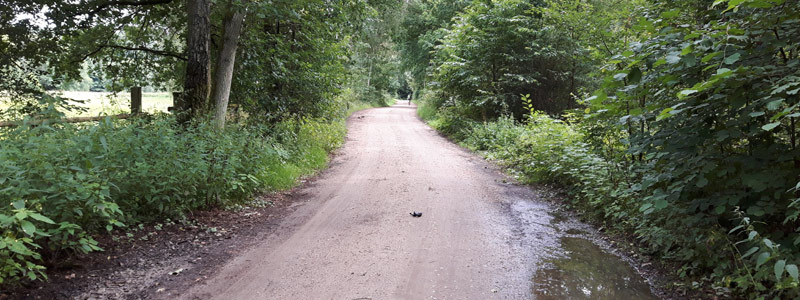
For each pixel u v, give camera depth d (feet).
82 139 14.93
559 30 53.16
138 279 13.12
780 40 11.53
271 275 13.60
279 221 20.11
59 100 16.84
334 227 18.98
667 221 14.94
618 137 20.03
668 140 13.91
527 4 57.00
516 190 27.07
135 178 16.96
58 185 12.87
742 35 11.72
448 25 84.12
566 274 13.74
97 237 15.39
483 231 18.37
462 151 47.34
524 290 12.54
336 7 37.22
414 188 27.17
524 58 57.26
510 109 60.64
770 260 11.11
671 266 13.89
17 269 11.60
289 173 29.12
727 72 10.21
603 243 16.94
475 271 13.94
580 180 23.91
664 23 13.96
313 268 14.17
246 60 33.40
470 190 26.76
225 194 21.80
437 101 83.51
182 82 37.14
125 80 36.81
